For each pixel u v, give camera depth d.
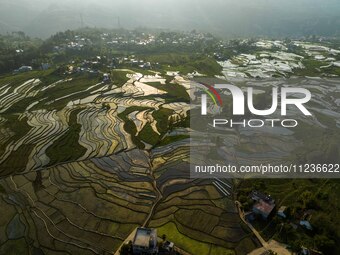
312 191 70.19
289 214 61.88
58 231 60.19
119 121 109.06
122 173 77.94
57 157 85.25
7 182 75.19
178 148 89.31
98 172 78.56
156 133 99.12
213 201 67.31
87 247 56.25
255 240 56.88
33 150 89.31
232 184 72.88
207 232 59.00
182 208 65.44
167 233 58.91
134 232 59.38
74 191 71.56
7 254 55.66
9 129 103.12
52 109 120.81
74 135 97.81
